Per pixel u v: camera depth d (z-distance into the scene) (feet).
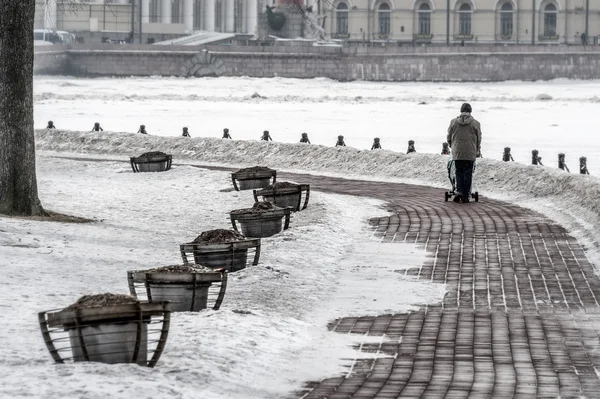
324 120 590.55
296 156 321.11
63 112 637.71
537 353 108.06
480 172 252.83
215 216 215.72
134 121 569.23
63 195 250.37
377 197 238.07
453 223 195.31
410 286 141.59
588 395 93.25
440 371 101.45
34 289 132.87
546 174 231.71
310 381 98.32
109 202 238.07
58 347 102.32
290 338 112.16
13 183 210.38
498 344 111.86
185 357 99.09
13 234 179.63
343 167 300.40
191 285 118.32
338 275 149.28
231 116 615.16
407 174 278.87
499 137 486.38
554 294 136.77
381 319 123.75
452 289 140.05
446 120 600.80
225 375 96.22
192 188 260.21
